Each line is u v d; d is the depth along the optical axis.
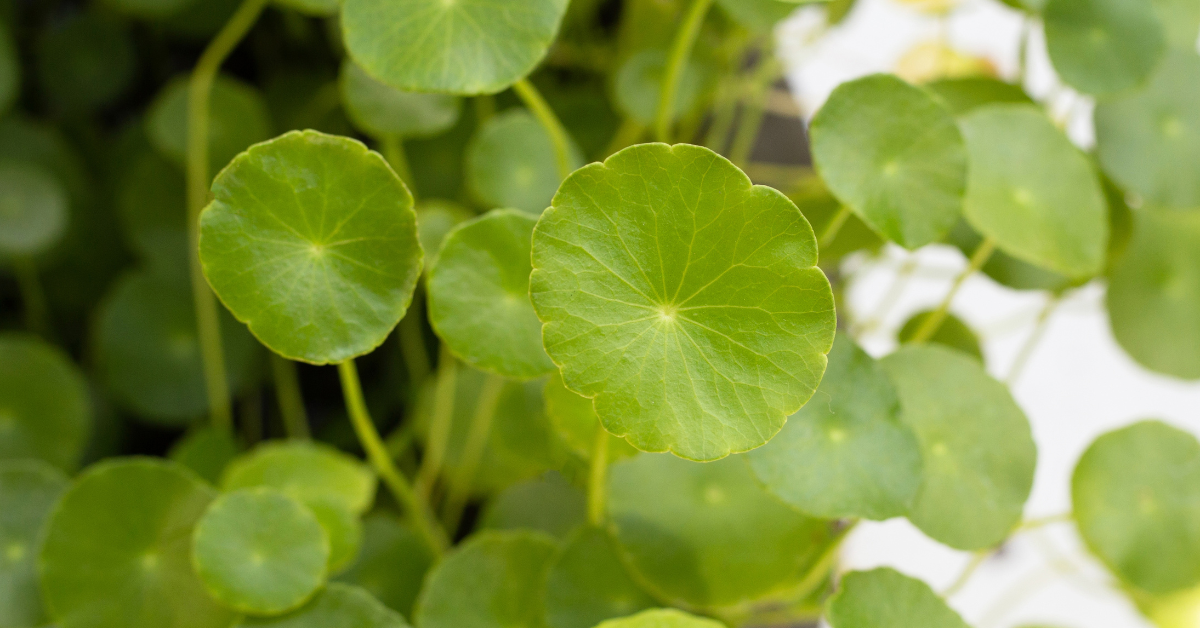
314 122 0.58
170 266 0.58
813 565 0.43
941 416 0.42
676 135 0.55
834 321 0.37
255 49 0.63
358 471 0.46
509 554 0.43
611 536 0.42
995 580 0.66
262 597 0.41
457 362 0.50
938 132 0.41
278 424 0.59
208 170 0.53
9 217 0.54
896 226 0.41
